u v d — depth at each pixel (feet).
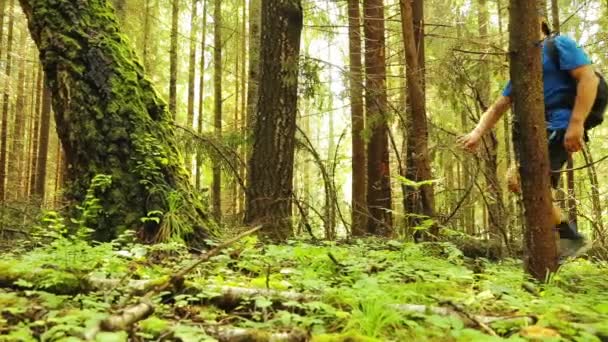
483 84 24.32
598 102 11.91
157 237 14.43
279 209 21.34
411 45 19.16
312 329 7.04
